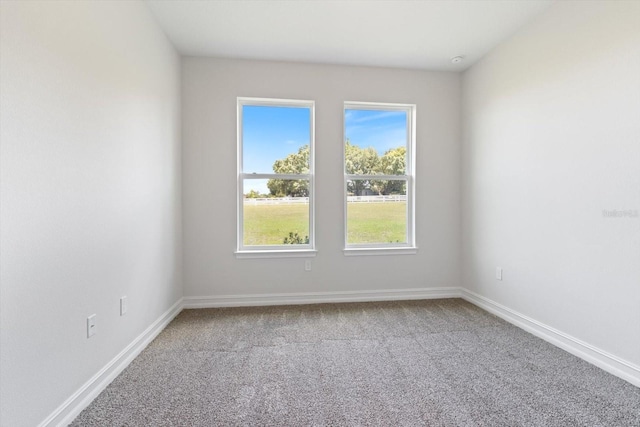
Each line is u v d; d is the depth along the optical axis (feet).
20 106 3.84
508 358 6.66
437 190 11.03
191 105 9.84
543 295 7.61
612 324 6.02
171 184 8.92
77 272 4.90
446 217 11.05
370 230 11.04
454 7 7.43
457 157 11.03
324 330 8.17
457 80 11.03
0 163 3.57
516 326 8.45
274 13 7.64
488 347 7.18
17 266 3.81
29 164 3.98
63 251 4.59
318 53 9.69
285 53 9.67
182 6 7.35
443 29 8.38
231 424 4.66
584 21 6.49
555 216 7.25
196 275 9.98
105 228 5.65
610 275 6.05
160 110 8.16
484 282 9.89
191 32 8.46
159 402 5.18
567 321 6.98
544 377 5.91
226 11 7.55
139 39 6.97
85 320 5.08
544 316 7.59
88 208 5.17
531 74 7.93
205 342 7.46
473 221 10.41
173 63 9.13
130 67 6.57
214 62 9.91
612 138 5.98
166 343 7.40
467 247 10.76
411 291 10.96
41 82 4.16
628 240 5.73
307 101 10.39
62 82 4.56
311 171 10.69
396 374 6.03
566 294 6.99
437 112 10.98
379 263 10.80
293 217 10.67
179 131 9.59
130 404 5.13
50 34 4.32
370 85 10.61
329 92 10.44
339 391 5.48
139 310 6.97
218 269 10.07
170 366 6.35
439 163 11.03
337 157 10.53
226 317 9.10
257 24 8.12
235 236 10.12
